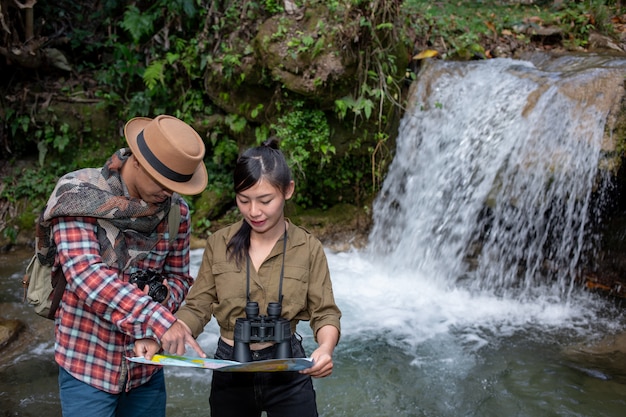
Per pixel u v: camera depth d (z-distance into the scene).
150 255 2.15
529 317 4.93
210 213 6.69
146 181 1.96
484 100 5.79
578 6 7.88
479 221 5.82
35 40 6.77
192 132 2.01
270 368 1.89
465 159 5.73
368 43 5.80
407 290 5.45
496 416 3.42
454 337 4.52
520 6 8.57
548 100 5.31
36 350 4.16
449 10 7.94
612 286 5.49
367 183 6.61
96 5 7.92
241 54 6.08
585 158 4.96
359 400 3.60
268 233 2.18
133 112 6.83
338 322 2.17
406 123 6.28
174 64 6.69
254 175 2.02
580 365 4.05
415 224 6.05
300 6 6.06
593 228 5.55
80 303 2.04
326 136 6.05
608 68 5.45
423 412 3.47
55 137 6.84
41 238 2.01
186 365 1.87
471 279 5.68
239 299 2.16
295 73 5.68
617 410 3.47
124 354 2.09
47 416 3.35
